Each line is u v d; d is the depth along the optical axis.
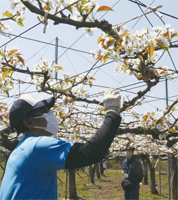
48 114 1.48
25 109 1.43
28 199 1.24
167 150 9.95
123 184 6.55
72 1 1.90
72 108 5.28
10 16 2.13
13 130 1.52
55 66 3.45
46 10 1.89
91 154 1.18
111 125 1.27
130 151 6.64
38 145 1.26
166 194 13.71
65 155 1.19
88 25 1.94
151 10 1.82
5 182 1.34
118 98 1.41
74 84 3.57
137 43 2.08
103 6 1.87
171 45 2.34
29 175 1.26
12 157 1.38
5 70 2.97
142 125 4.35
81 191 14.67
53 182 1.34
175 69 2.82
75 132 7.04
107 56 2.19
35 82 3.57
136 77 2.86
